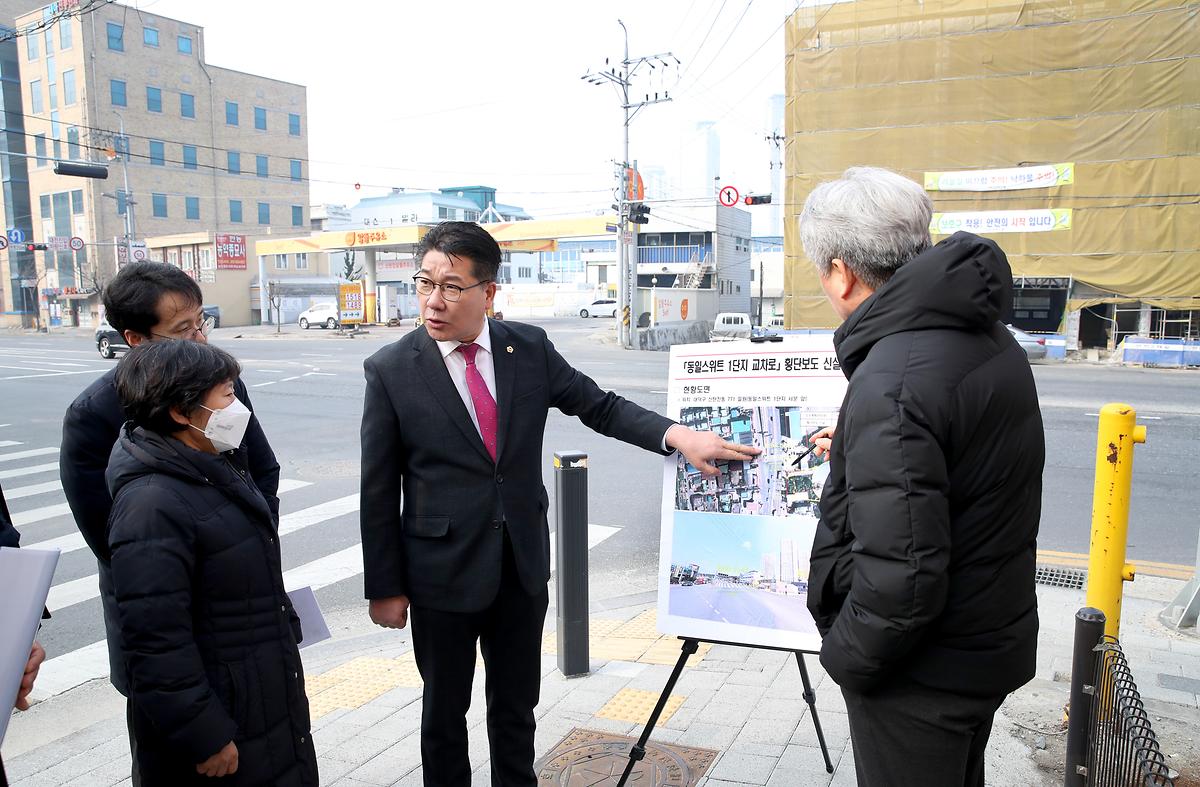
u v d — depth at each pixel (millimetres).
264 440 2707
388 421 2389
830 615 1821
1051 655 3828
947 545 1511
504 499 2389
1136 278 21859
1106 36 21359
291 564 5793
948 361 1551
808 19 23734
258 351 25406
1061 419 10758
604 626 4500
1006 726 3115
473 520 2363
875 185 1748
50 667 4320
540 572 2473
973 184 22891
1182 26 20688
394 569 2400
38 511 7277
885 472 1519
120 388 1933
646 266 46281
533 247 36719
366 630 4723
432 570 2371
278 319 38969
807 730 3189
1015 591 1633
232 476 2006
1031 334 22375
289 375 17719
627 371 17703
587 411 2625
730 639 2377
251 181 53688
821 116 23938
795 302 24500
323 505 7262
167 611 1816
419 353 2406
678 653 4031
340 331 35562
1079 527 6137
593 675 3777
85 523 2338
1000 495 1591
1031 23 21938
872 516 1534
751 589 2373
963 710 1630
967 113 22781
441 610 2373
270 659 2020
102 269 46469
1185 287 21453
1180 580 4938
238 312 46719
